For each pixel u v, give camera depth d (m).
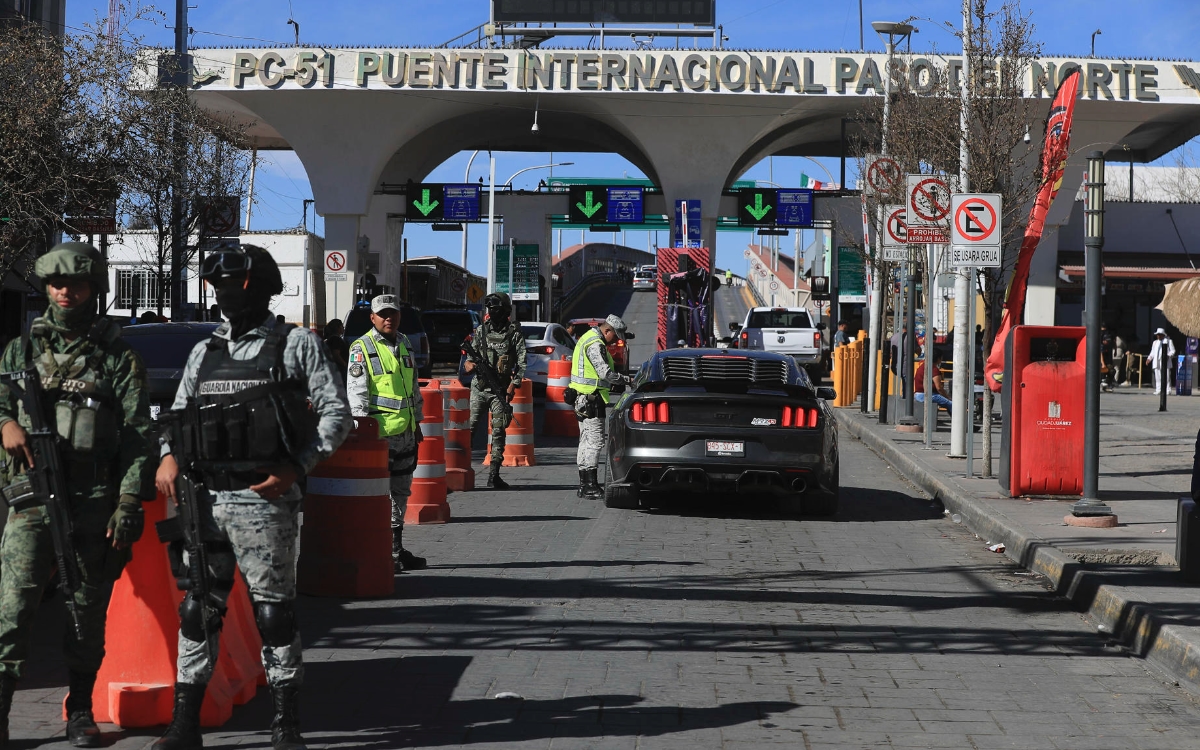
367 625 7.40
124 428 4.97
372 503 8.27
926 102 25.23
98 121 18.81
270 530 4.82
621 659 6.66
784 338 39.25
